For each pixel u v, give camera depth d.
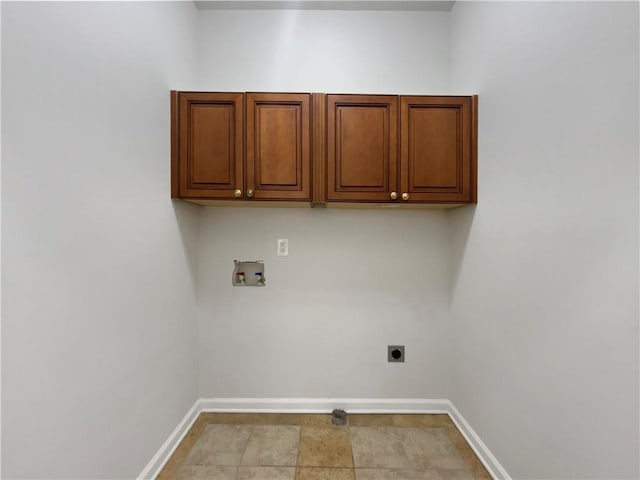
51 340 0.85
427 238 1.96
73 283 0.93
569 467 0.97
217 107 1.59
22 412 0.77
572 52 0.96
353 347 1.96
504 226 1.34
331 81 1.95
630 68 0.78
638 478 0.76
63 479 0.89
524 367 1.20
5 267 0.73
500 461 1.37
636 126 0.76
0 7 0.72
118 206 1.13
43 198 0.83
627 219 0.79
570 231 0.97
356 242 1.96
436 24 1.93
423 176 1.63
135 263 1.25
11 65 0.74
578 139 0.94
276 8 1.92
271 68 1.94
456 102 1.62
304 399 1.95
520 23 1.22
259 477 1.42
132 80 1.22
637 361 0.76
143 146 1.30
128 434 1.21
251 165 1.60
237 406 1.94
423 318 1.97
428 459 1.54
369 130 1.62
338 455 1.56
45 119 0.83
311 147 1.62
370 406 1.94
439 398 1.94
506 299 1.32
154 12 1.40
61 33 0.88
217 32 1.93
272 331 1.96
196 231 1.90
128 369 1.20
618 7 0.81
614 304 0.82
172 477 1.42
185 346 1.74
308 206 1.88
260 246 1.96
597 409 0.87
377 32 1.94
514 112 1.27
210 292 1.95
